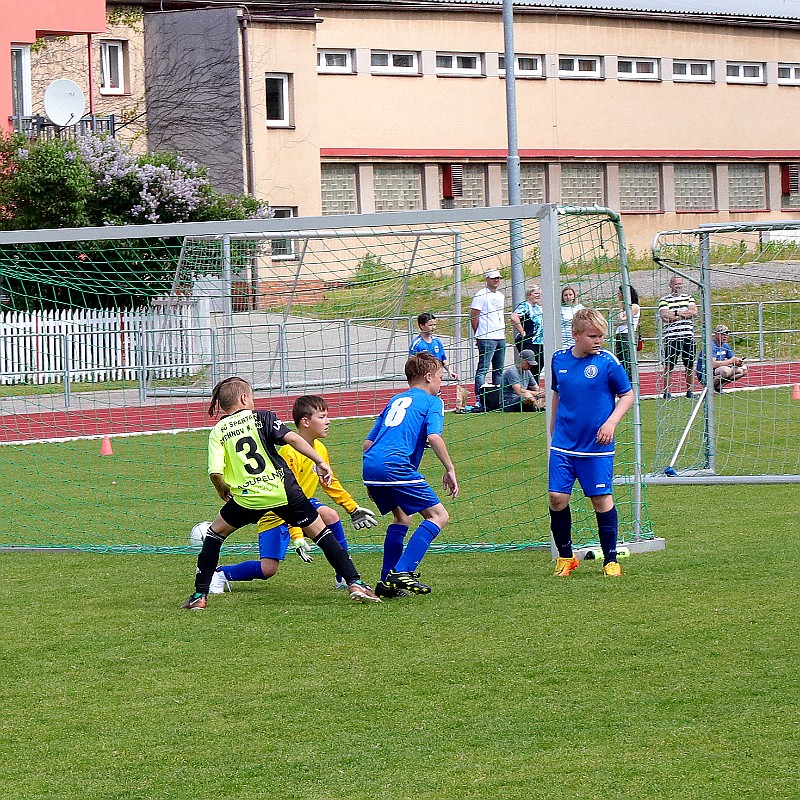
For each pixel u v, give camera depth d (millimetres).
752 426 45062
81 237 25781
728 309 60406
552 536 22688
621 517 27266
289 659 17094
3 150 70688
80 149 72375
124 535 27891
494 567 23078
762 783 12156
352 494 32781
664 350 40125
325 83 102750
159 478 36406
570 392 21875
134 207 72125
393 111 105750
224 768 13047
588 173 115562
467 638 17812
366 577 22844
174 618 19719
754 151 123750
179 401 51156
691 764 12680
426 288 63375
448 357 52062
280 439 20469
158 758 13414
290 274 62156
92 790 12602
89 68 81250
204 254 57000
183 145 94312
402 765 12945
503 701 14891
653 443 40406
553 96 112812
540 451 39125
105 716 14891
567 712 14398
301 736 13945
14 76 78625
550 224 23172
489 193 110750
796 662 16000
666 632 17672
